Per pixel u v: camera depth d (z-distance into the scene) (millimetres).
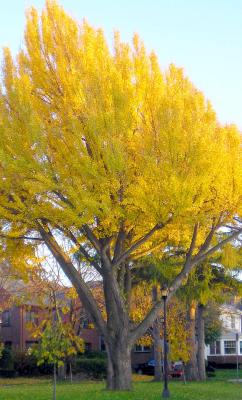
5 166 16188
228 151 17656
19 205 16484
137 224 17469
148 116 17250
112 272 19000
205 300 32688
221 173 16812
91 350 52250
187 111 17109
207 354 60156
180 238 19797
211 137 17188
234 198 17484
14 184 16750
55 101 17734
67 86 17438
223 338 60719
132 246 18422
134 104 17031
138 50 18047
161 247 21516
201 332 38469
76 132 16453
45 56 18031
